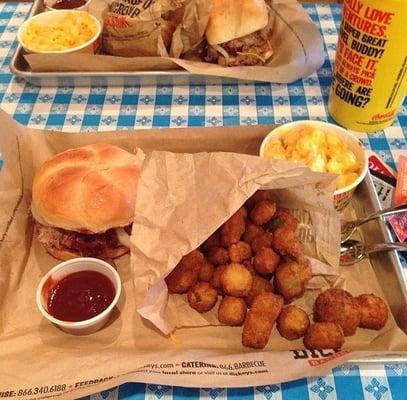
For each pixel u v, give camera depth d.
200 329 0.39
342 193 0.41
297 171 0.37
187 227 0.36
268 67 0.57
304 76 0.58
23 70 0.58
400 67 0.45
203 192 0.38
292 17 0.61
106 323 0.39
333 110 0.52
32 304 0.40
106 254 0.42
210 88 0.57
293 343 0.37
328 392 0.34
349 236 0.43
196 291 0.39
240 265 0.39
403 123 0.53
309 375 0.33
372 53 0.44
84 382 0.33
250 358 0.34
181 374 0.33
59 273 0.40
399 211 0.41
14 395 0.33
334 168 0.42
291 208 0.42
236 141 0.47
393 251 0.39
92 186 0.41
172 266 0.35
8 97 0.57
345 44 0.46
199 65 0.57
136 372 0.33
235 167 0.37
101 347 0.37
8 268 0.41
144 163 0.40
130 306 0.40
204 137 0.46
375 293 0.40
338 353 0.34
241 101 0.56
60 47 0.57
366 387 0.35
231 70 0.56
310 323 0.37
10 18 0.68
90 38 0.59
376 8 0.41
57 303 0.39
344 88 0.49
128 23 0.56
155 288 0.35
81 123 0.54
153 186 0.39
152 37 0.57
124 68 0.57
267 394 0.34
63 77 0.56
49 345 0.37
